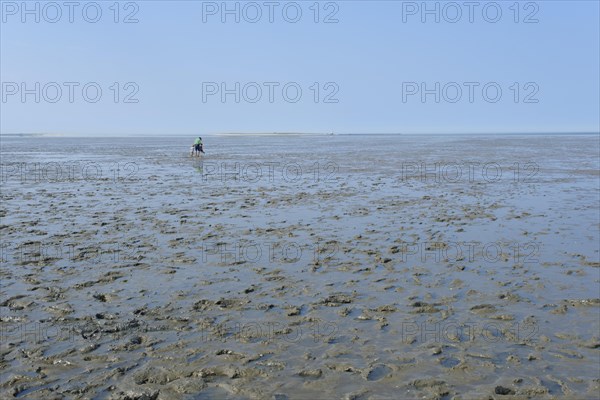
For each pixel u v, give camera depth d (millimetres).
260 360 6449
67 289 9023
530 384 5871
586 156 50500
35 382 5906
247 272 10125
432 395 5637
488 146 80812
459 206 18375
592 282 9461
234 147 80875
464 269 10336
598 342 6961
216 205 18547
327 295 8820
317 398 5594
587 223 14961
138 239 12844
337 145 90438
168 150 68250
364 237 13188
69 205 18406
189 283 9414
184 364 6336
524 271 10180
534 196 21047
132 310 8094
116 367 6246
